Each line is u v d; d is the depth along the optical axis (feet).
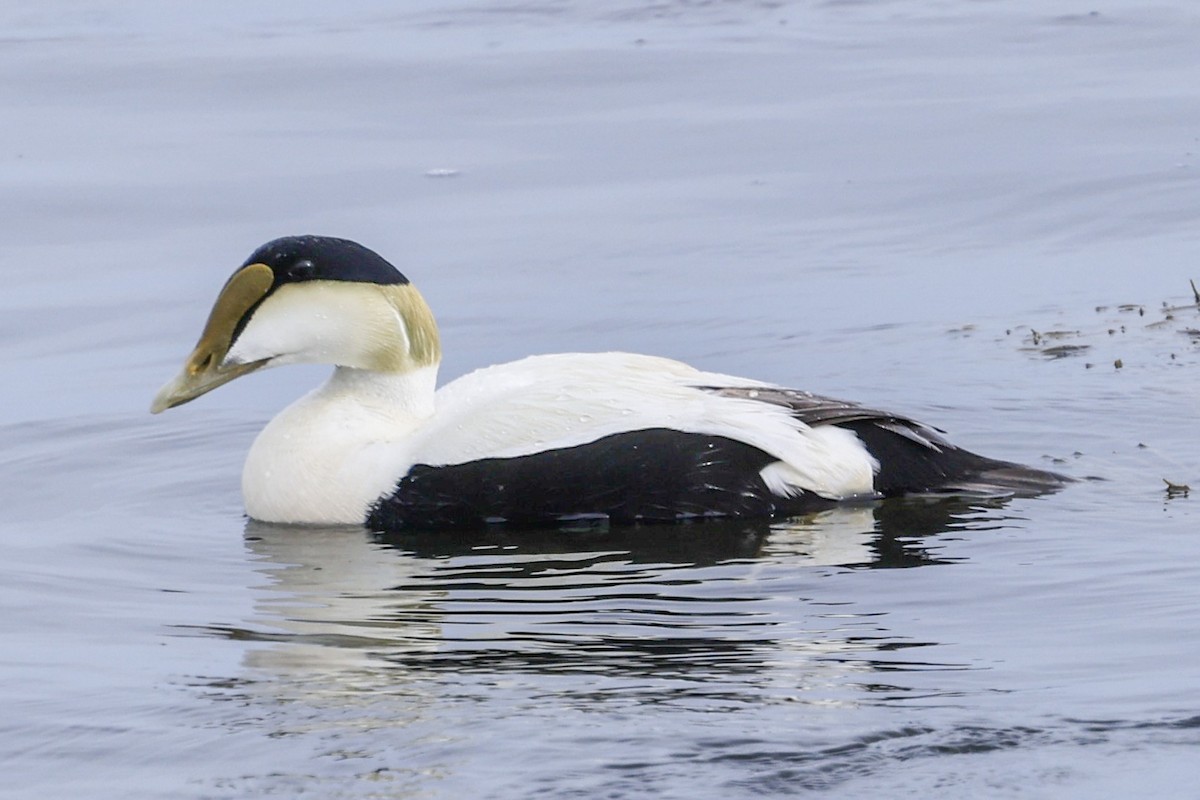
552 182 68.23
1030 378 45.62
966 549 34.30
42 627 31.45
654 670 28.09
